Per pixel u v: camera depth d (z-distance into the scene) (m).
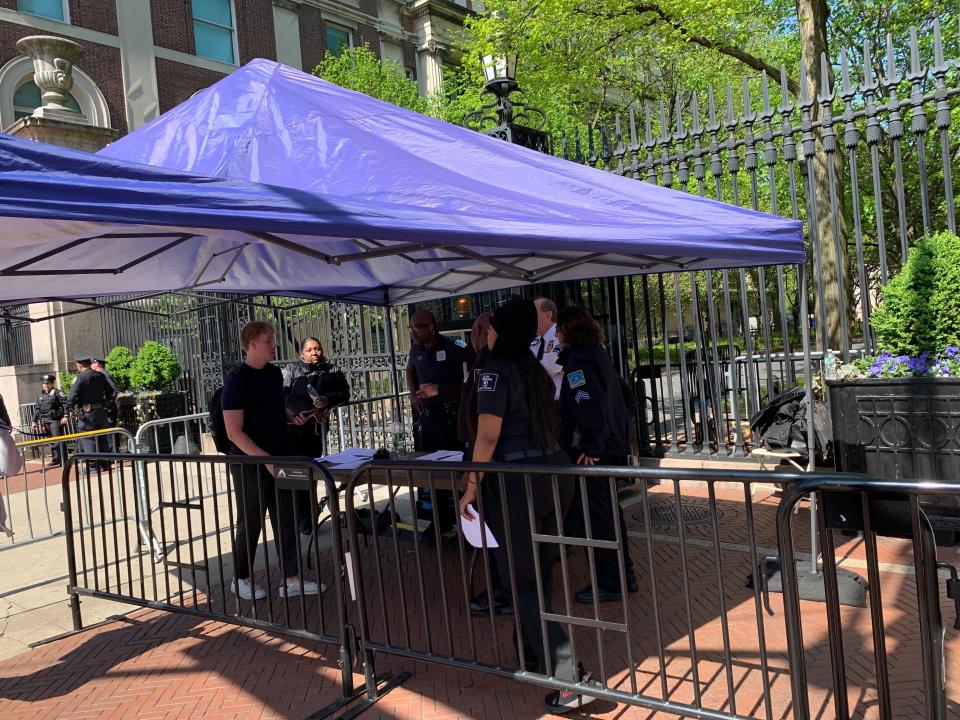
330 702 3.22
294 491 3.71
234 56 19.88
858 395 4.91
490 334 3.18
